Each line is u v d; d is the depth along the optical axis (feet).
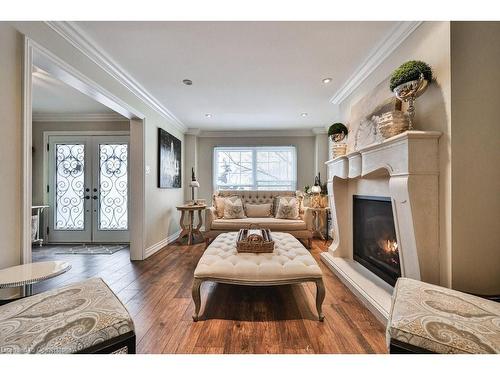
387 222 7.42
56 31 6.16
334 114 14.44
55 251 13.06
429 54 5.65
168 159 14.42
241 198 16.17
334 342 5.20
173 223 15.65
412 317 3.53
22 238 5.27
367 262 8.66
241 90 10.82
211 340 5.28
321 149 17.83
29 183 5.44
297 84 10.09
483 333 3.20
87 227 14.88
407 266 5.73
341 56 7.92
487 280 5.09
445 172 5.20
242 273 6.06
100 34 6.79
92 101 12.40
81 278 9.04
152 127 12.44
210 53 7.78
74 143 14.88
